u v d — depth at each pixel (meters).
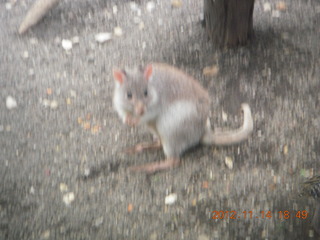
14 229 2.35
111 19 2.94
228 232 2.32
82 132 2.56
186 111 2.37
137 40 2.83
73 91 2.69
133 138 2.54
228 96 2.61
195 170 2.44
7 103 2.66
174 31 2.85
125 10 2.97
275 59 2.70
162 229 2.33
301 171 2.41
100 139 2.54
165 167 2.44
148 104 2.33
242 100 2.60
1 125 2.59
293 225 2.31
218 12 2.66
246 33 2.72
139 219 2.36
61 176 2.46
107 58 2.78
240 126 2.54
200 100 2.40
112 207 2.38
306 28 2.79
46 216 2.38
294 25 2.81
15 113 2.63
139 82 2.32
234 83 2.64
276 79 2.64
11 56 2.82
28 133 2.57
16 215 2.38
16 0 3.08
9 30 2.94
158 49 2.79
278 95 2.59
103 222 2.36
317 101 2.56
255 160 2.44
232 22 2.66
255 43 2.75
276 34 2.78
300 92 2.59
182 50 2.77
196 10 2.92
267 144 2.47
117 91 2.36
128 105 2.34
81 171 2.46
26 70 2.77
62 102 2.65
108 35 2.87
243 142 2.48
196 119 2.39
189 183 2.41
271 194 2.37
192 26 2.85
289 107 2.56
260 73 2.66
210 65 2.71
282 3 2.91
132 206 2.38
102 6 3.00
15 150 2.53
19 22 2.97
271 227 2.31
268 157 2.45
